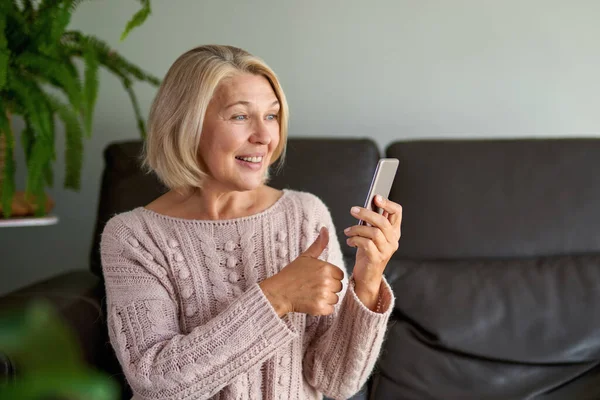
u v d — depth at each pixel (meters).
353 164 1.63
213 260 1.10
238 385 1.04
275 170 1.60
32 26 1.56
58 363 0.27
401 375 1.42
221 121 1.03
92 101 1.54
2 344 0.27
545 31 1.94
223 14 1.96
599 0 1.92
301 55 1.97
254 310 0.99
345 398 1.11
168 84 1.07
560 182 1.61
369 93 1.98
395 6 1.94
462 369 1.41
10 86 1.49
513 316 1.45
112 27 1.96
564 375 1.40
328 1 1.94
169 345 1.00
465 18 1.94
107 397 0.28
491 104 1.98
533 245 1.58
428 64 1.96
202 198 1.14
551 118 1.98
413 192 1.62
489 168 1.62
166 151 1.08
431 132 1.99
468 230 1.59
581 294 1.47
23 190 2.00
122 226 1.13
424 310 1.47
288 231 1.15
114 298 1.08
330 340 1.07
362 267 1.00
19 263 2.07
